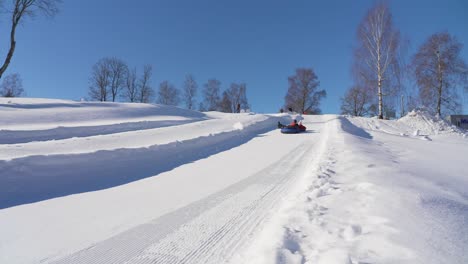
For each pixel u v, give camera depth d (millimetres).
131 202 5352
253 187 6305
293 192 5562
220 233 3926
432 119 25078
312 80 59312
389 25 28703
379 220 3455
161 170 8203
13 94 60062
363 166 6531
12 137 12164
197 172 7953
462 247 2691
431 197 4125
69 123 16984
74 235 3932
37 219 4504
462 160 8648
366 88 30453
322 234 3326
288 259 2828
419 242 2803
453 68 30484
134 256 3357
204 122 19016
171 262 3205
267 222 4207
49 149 8484
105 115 20266
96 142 10234
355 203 4180
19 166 6020
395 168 6324
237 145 13227
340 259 2604
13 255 3387
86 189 6234
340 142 10836
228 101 69500
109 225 4270
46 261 3262
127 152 8383
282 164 8938
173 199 5512
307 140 14688
